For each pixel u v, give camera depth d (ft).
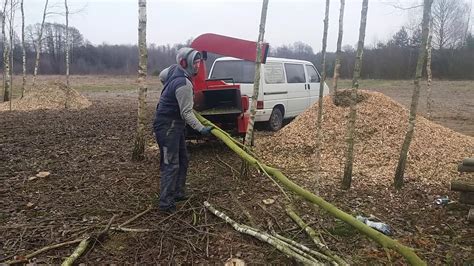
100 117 48.39
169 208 16.71
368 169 22.86
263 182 20.71
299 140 27.30
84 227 15.29
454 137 27.20
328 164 24.00
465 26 126.52
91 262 13.09
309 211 17.26
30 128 38.93
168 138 16.43
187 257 13.56
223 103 27.43
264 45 23.12
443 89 105.09
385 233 15.29
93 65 225.15
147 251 13.83
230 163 24.61
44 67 197.88
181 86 16.03
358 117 27.53
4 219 15.97
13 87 99.50
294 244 13.94
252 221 15.85
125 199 18.28
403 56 150.00
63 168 23.09
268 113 35.01
